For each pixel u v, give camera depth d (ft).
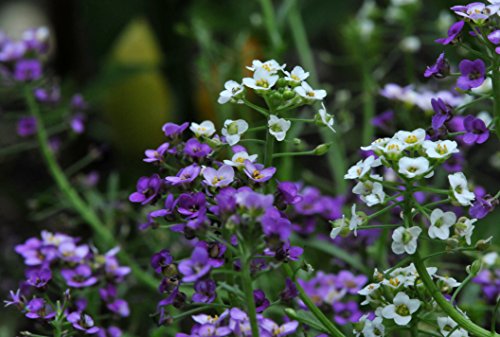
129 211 1.55
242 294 1.11
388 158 1.11
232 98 1.16
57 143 1.58
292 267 1.20
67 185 1.53
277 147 1.58
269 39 1.65
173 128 1.17
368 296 1.15
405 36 1.67
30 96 1.53
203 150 1.15
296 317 1.15
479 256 1.34
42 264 1.30
